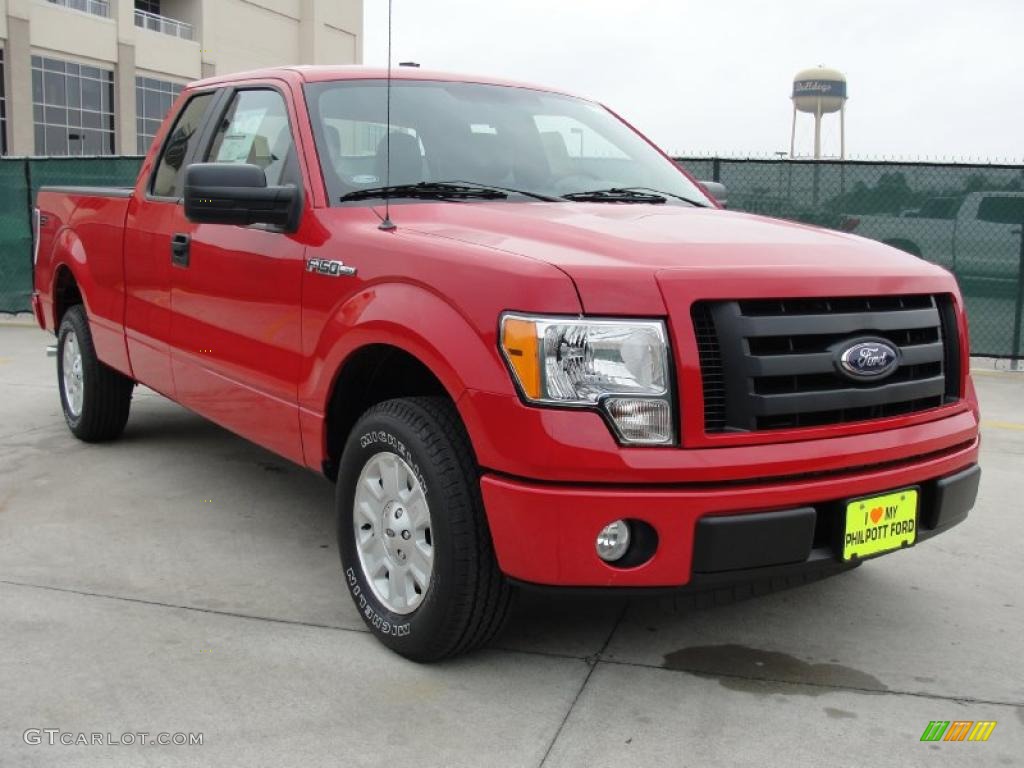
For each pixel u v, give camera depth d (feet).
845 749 9.08
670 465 8.98
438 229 10.96
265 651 10.77
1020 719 9.68
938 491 10.44
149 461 18.15
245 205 12.09
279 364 12.51
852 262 10.32
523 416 9.03
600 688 10.12
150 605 11.93
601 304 9.05
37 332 36.88
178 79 152.76
